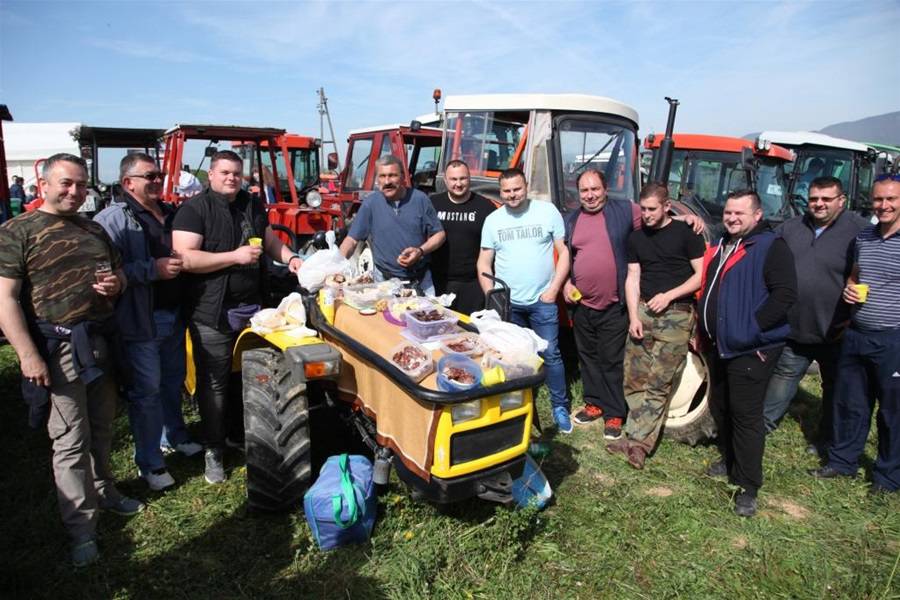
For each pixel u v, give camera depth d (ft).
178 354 11.92
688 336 12.19
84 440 8.84
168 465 11.95
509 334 8.77
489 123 16.79
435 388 7.87
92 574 8.75
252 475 9.69
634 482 11.72
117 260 9.25
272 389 9.72
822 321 12.62
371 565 8.85
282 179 29.99
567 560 9.20
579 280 13.57
